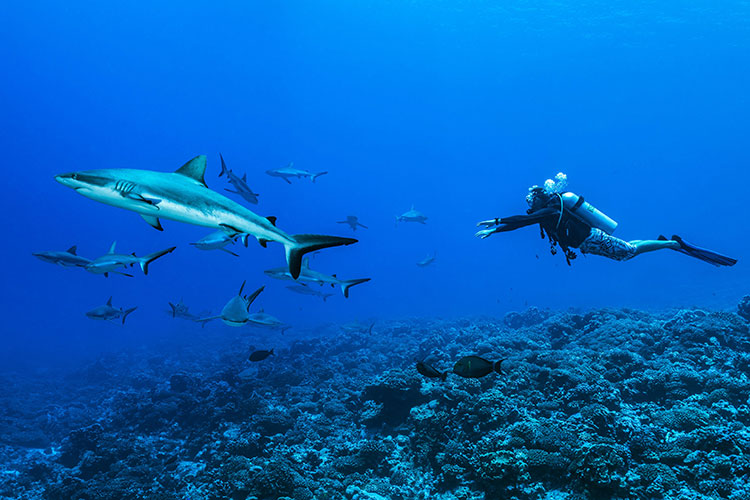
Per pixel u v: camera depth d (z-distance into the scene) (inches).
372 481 396.5
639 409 425.7
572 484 325.7
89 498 452.4
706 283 2055.9
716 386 426.3
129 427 648.4
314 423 528.1
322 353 940.0
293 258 81.7
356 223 876.6
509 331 884.6
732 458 321.4
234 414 578.2
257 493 372.5
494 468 339.3
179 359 1255.5
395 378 483.8
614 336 593.6
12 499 518.3
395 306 2827.3
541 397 451.5
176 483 459.2
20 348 1914.4
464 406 422.9
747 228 4948.3
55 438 746.8
